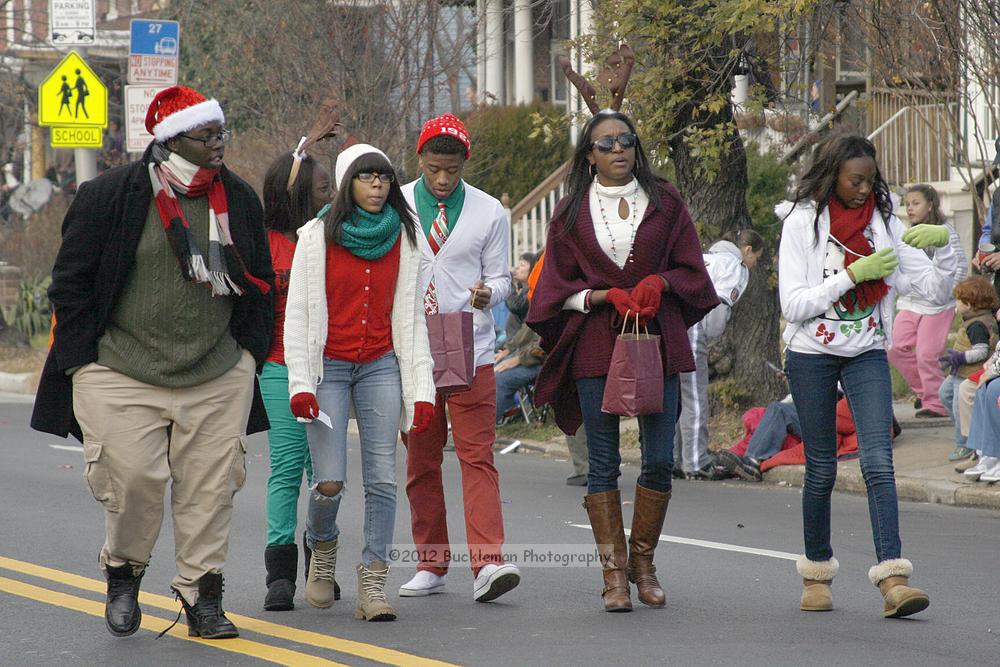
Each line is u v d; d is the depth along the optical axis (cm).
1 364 4822
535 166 4666
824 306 1399
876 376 1419
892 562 1404
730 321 2869
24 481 2517
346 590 1595
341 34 3469
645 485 1469
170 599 1548
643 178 1458
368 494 1421
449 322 1459
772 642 1312
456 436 1519
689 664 1231
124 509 1300
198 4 4259
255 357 1338
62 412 1317
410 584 1549
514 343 3105
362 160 1383
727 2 2586
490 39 4266
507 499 2320
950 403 2536
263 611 1478
